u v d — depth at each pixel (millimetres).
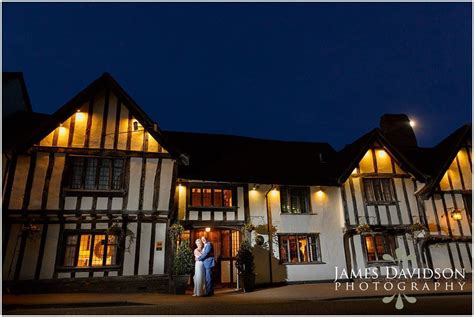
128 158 11047
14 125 12406
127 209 10656
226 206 12820
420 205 13961
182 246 10594
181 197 12422
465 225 13859
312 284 12438
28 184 10086
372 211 13703
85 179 10641
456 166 14547
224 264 13195
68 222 10203
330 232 13562
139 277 10211
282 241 13242
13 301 7699
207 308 6605
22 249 9625
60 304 7168
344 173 13812
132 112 11406
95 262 10195
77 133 10766
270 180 13406
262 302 7551
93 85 11172
